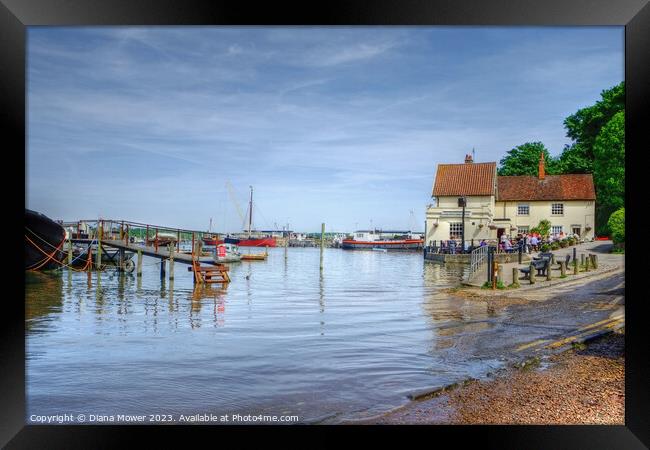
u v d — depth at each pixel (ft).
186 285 107.76
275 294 90.63
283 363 40.14
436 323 54.03
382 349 43.73
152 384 35.86
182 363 40.93
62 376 37.96
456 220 166.30
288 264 205.16
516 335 45.96
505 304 63.00
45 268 125.49
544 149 203.92
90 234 137.28
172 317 63.87
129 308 72.33
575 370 34.58
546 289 72.69
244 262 218.59
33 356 43.75
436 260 156.56
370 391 32.65
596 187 165.17
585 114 179.63
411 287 96.07
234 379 36.42
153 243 164.45
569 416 27.50
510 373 34.65
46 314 66.59
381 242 362.53
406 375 35.63
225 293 92.68
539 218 169.58
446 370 35.96
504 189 174.60
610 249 121.19
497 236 166.40
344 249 384.06
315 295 88.48
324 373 37.04
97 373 38.68
